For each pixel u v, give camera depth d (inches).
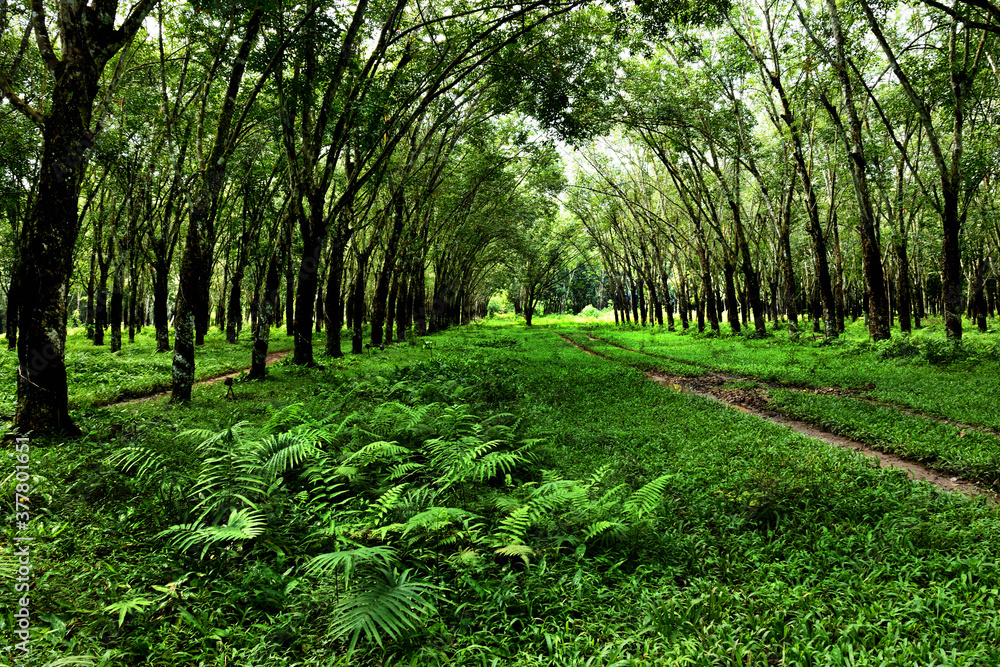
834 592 157.1
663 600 157.2
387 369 654.5
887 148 961.5
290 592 163.5
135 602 147.4
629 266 2036.2
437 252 1518.2
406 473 249.9
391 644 140.6
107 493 221.5
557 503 211.6
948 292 705.0
